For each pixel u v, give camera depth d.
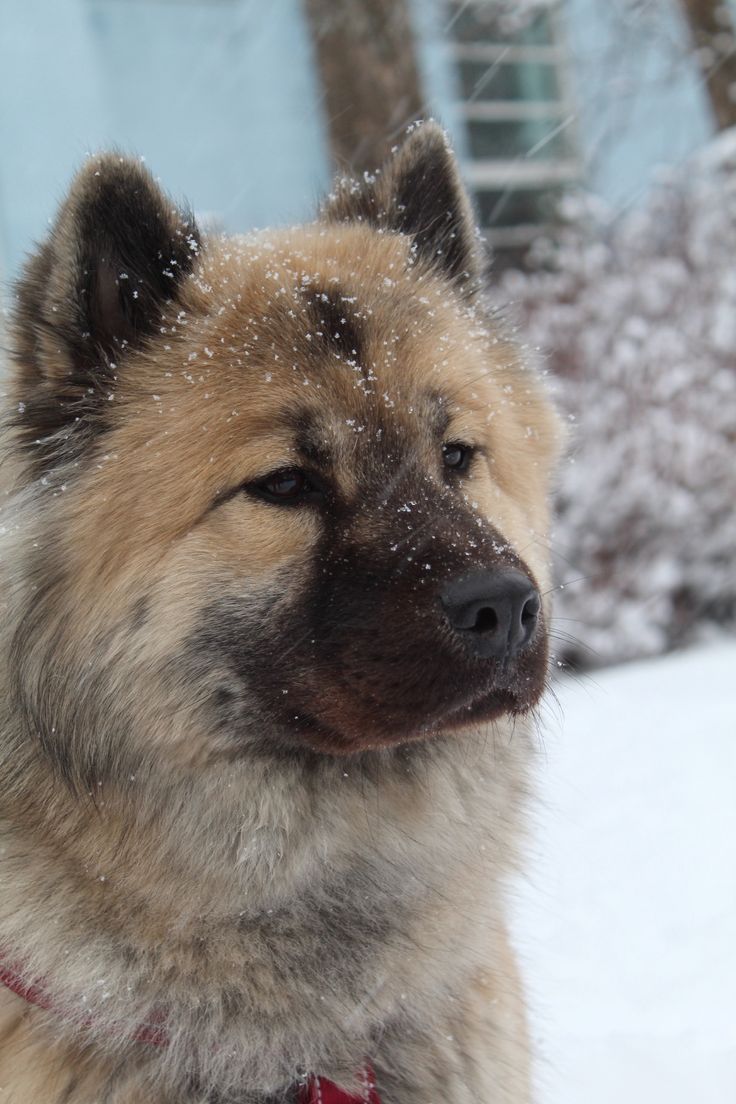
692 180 2.60
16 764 0.80
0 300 0.82
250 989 0.78
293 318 0.82
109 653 0.79
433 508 0.81
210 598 0.79
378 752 0.81
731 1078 0.95
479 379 0.86
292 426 0.80
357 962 0.79
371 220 0.94
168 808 0.79
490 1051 0.82
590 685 1.97
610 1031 1.00
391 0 2.04
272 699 0.80
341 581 0.79
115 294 0.83
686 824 1.27
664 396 2.36
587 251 2.51
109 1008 0.77
